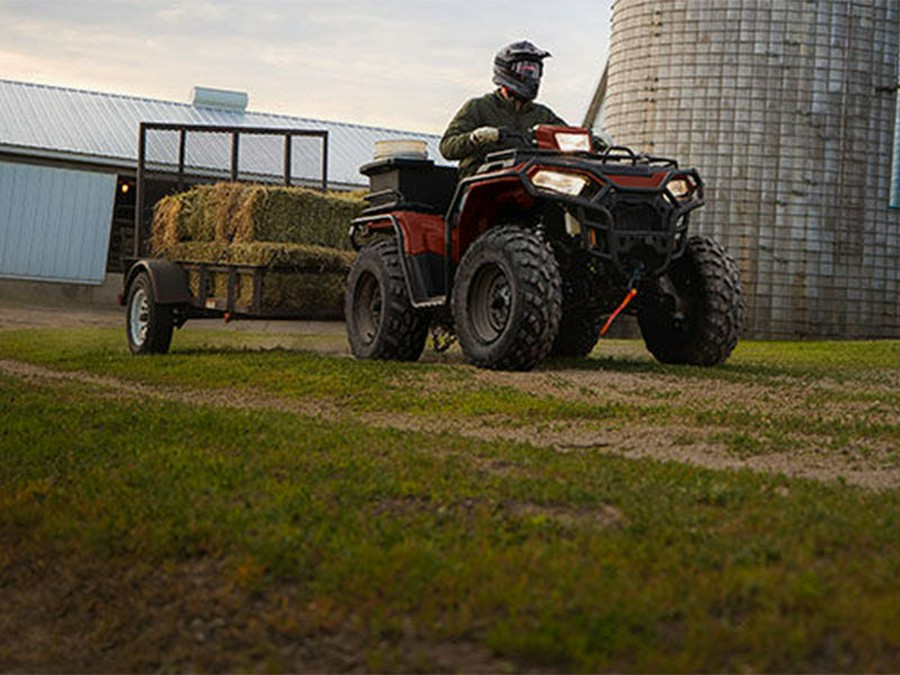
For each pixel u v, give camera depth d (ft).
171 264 32.60
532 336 23.85
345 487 12.15
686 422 18.22
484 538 10.21
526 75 27.53
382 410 20.24
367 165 29.30
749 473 13.10
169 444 15.20
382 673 8.21
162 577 10.28
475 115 27.76
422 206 28.19
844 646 7.79
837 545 9.84
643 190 24.13
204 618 9.56
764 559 9.36
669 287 27.14
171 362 28.27
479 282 25.18
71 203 81.20
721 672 7.61
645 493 11.85
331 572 9.61
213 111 95.81
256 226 31.73
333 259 30.89
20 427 16.85
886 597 8.41
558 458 14.11
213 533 10.82
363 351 28.71
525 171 23.90
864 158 61.36
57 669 9.41
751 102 60.64
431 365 25.71
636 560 9.43
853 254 61.52
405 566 9.51
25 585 10.73
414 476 12.69
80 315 66.18
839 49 60.70
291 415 18.38
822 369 28.96
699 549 9.66
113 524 11.29
